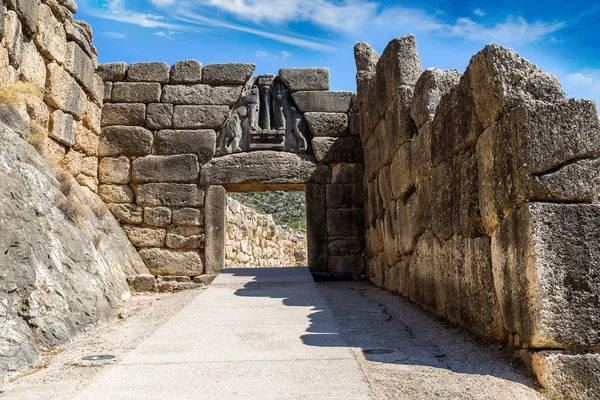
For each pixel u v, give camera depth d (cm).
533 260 441
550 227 445
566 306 435
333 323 652
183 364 484
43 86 929
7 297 530
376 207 1055
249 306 771
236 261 1550
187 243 1152
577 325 433
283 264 2072
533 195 458
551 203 452
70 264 707
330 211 1186
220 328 632
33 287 578
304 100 1205
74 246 755
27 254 588
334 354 509
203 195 1166
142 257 1148
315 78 1215
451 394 398
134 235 1152
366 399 390
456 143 614
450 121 635
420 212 760
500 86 504
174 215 1157
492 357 493
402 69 847
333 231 1182
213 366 477
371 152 1079
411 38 858
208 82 1198
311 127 1198
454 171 627
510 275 481
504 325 504
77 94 1041
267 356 507
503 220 495
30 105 874
